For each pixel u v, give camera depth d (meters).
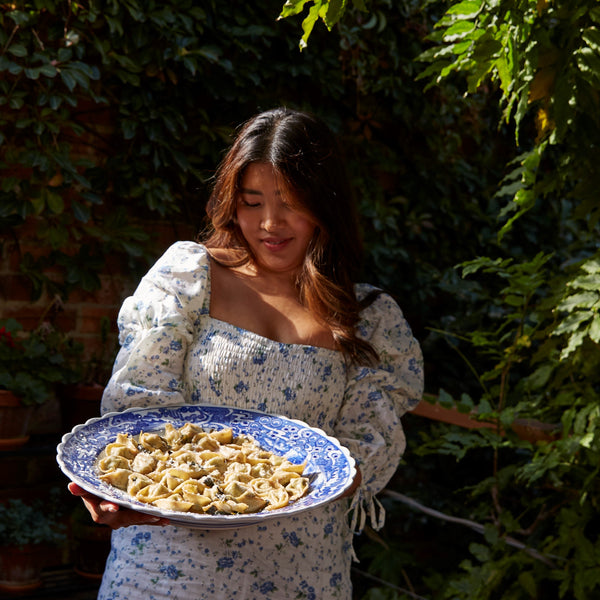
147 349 1.55
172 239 3.52
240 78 3.48
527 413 2.68
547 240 4.53
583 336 2.19
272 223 1.55
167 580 1.42
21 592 2.83
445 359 4.07
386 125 4.14
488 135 4.45
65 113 3.11
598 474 2.46
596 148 2.09
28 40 3.00
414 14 4.00
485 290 4.16
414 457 3.88
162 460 1.39
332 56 3.76
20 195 3.07
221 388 1.57
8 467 3.02
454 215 4.30
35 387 2.86
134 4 3.12
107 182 3.26
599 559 2.41
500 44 1.77
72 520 3.12
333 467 1.37
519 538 3.16
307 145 1.58
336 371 1.62
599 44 1.76
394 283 4.06
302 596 1.50
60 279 3.23
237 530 1.46
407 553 3.34
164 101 3.34
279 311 1.63
